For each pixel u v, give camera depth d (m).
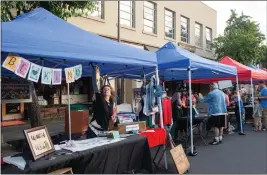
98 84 4.71
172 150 4.91
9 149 3.84
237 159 6.23
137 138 4.35
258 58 21.91
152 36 15.95
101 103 4.54
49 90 12.84
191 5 20.16
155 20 16.39
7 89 6.49
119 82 13.53
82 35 4.19
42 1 6.34
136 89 7.11
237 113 10.44
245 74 10.77
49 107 12.34
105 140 4.14
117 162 4.00
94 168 3.63
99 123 4.55
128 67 6.18
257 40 20.66
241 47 20.27
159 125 5.40
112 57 4.27
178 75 9.57
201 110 8.40
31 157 3.17
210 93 7.82
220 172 5.24
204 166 5.64
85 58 3.84
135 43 14.76
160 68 6.68
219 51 21.36
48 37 3.51
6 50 3.00
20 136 8.15
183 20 19.48
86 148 3.63
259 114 10.62
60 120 12.25
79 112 6.68
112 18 13.48
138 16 15.00
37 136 3.34
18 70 3.24
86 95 14.27
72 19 11.54
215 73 8.86
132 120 5.18
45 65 5.42
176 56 6.66
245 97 14.30
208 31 23.09
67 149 3.61
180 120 7.54
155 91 5.32
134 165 4.36
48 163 3.07
